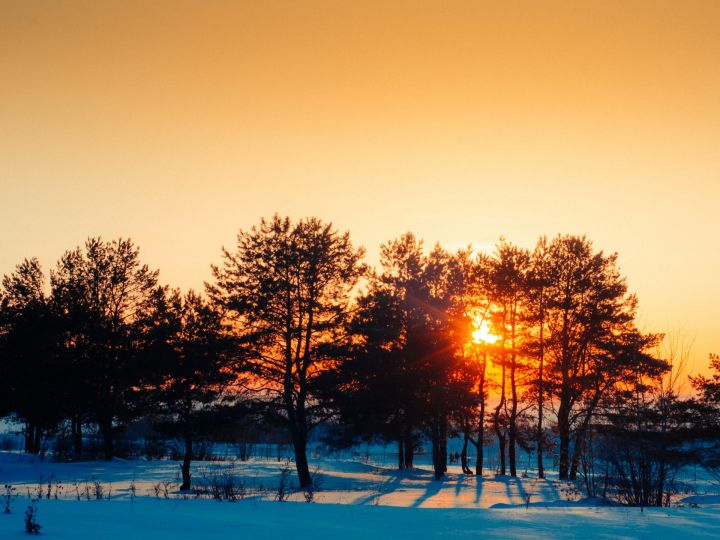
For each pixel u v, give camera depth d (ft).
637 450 67.92
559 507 60.39
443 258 153.48
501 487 107.76
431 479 128.77
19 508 44.27
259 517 43.37
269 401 111.96
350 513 46.50
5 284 157.48
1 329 138.31
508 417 146.20
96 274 154.71
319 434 153.28
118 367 140.15
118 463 135.64
